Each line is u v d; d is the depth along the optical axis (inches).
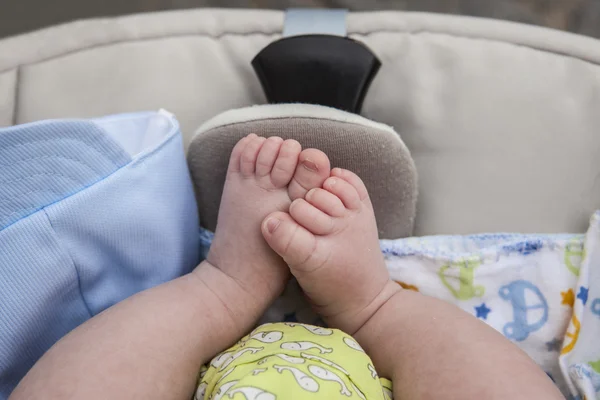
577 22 37.1
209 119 27.7
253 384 17.5
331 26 29.5
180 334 20.8
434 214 27.8
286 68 25.9
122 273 22.9
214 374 20.3
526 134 27.3
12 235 19.3
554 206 26.8
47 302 20.5
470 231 27.4
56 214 19.9
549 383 19.1
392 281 24.3
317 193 21.6
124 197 21.4
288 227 21.2
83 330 20.0
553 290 24.7
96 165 20.7
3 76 28.8
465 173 27.7
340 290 22.6
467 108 28.0
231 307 22.6
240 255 22.9
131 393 18.4
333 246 21.6
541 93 27.6
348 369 19.3
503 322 25.0
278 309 26.5
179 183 23.7
